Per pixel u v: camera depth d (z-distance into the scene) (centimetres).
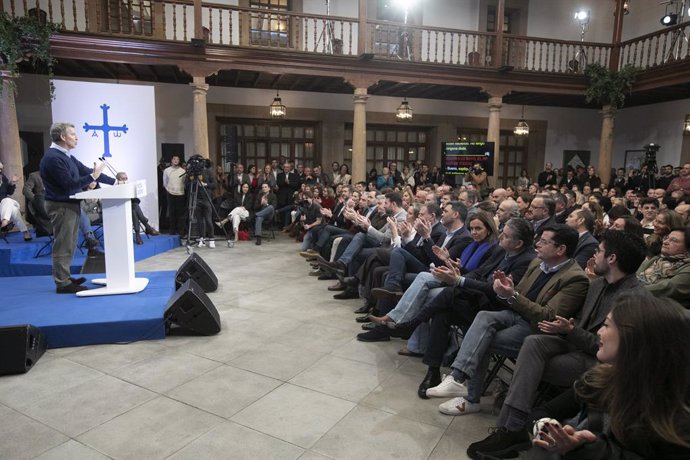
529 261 270
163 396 263
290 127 1159
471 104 1241
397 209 485
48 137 955
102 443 217
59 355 318
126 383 279
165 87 1038
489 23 1234
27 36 696
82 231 605
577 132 1320
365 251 466
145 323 346
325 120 1152
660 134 1200
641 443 115
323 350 337
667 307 116
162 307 370
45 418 238
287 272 598
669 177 949
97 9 783
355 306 448
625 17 1298
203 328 360
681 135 1142
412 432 231
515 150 1319
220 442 218
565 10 1266
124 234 399
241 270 609
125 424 233
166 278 470
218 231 927
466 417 246
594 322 210
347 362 316
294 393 270
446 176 985
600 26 1298
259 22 877
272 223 913
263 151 1146
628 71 991
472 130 1270
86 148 734
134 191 403
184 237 839
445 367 309
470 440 225
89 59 773
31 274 548
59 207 389
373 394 270
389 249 415
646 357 114
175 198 839
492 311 261
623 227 314
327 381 286
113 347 334
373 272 402
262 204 852
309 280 555
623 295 126
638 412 116
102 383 278
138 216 716
